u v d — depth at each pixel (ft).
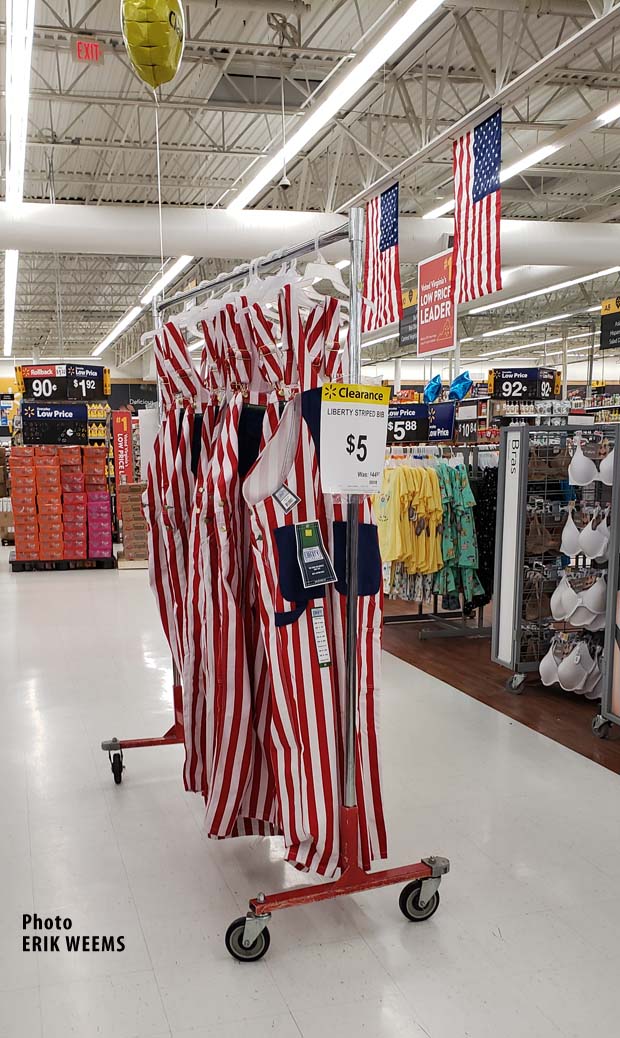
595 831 9.98
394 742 12.95
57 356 102.42
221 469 8.11
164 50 8.46
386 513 18.78
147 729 13.64
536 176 41.52
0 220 33.06
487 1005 6.88
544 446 15.21
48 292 67.72
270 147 32.09
